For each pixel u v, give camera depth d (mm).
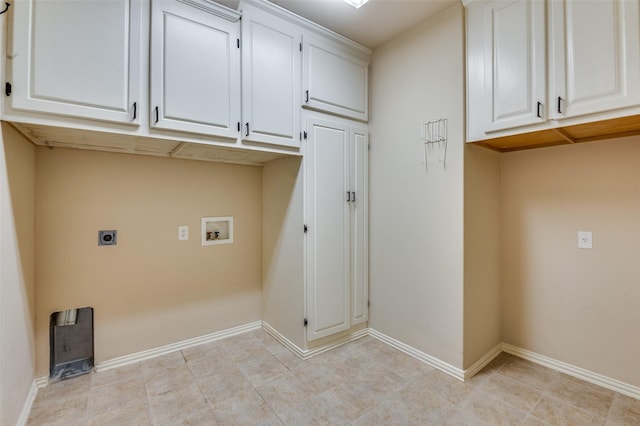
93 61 1519
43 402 1789
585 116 1566
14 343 1534
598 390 1936
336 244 2500
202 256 2584
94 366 2131
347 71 2535
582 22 1556
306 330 2338
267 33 2104
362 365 2240
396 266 2496
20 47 1363
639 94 1407
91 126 1529
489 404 1801
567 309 2137
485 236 2266
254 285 2879
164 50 1713
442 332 2166
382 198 2605
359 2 2061
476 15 1970
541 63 1692
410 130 2369
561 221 2154
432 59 2207
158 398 1847
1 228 1374
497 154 2406
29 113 1387
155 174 2355
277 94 2154
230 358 2338
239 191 2783
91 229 2111
